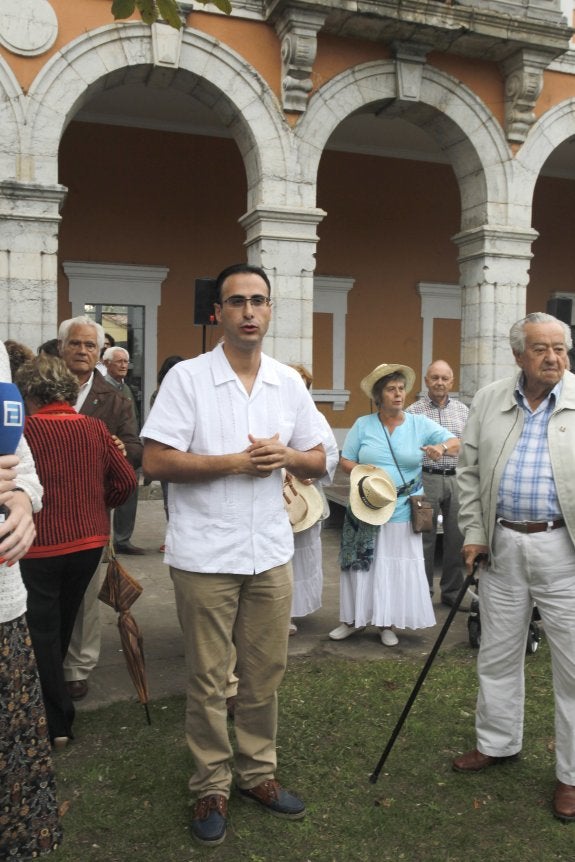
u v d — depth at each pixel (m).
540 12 10.05
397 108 10.19
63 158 12.84
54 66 8.37
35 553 3.22
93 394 4.40
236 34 9.12
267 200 9.35
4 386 1.80
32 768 1.99
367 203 14.91
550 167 16.05
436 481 5.73
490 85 10.36
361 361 15.09
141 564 6.91
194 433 2.85
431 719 3.85
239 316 2.80
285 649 2.98
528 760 3.47
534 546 3.11
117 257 13.28
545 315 3.12
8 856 1.96
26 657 1.98
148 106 12.59
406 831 2.93
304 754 3.48
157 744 3.53
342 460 5.12
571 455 3.07
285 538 2.96
